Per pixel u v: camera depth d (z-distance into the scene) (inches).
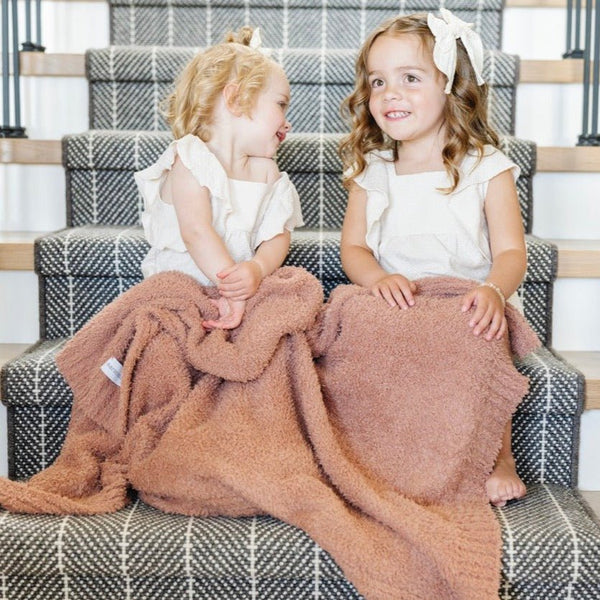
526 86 85.7
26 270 68.4
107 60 83.7
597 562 48.5
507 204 62.9
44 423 60.1
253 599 49.4
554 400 58.6
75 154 75.8
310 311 55.6
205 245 59.0
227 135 61.8
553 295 68.3
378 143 66.7
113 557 48.3
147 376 55.6
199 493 50.9
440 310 55.4
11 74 87.9
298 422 54.9
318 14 93.4
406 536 47.5
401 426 54.3
